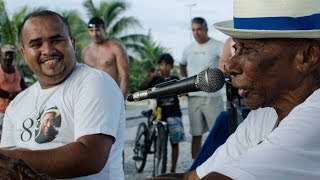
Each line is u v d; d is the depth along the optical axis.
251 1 1.39
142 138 7.51
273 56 1.40
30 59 2.50
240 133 1.87
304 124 1.29
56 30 2.48
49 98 2.52
